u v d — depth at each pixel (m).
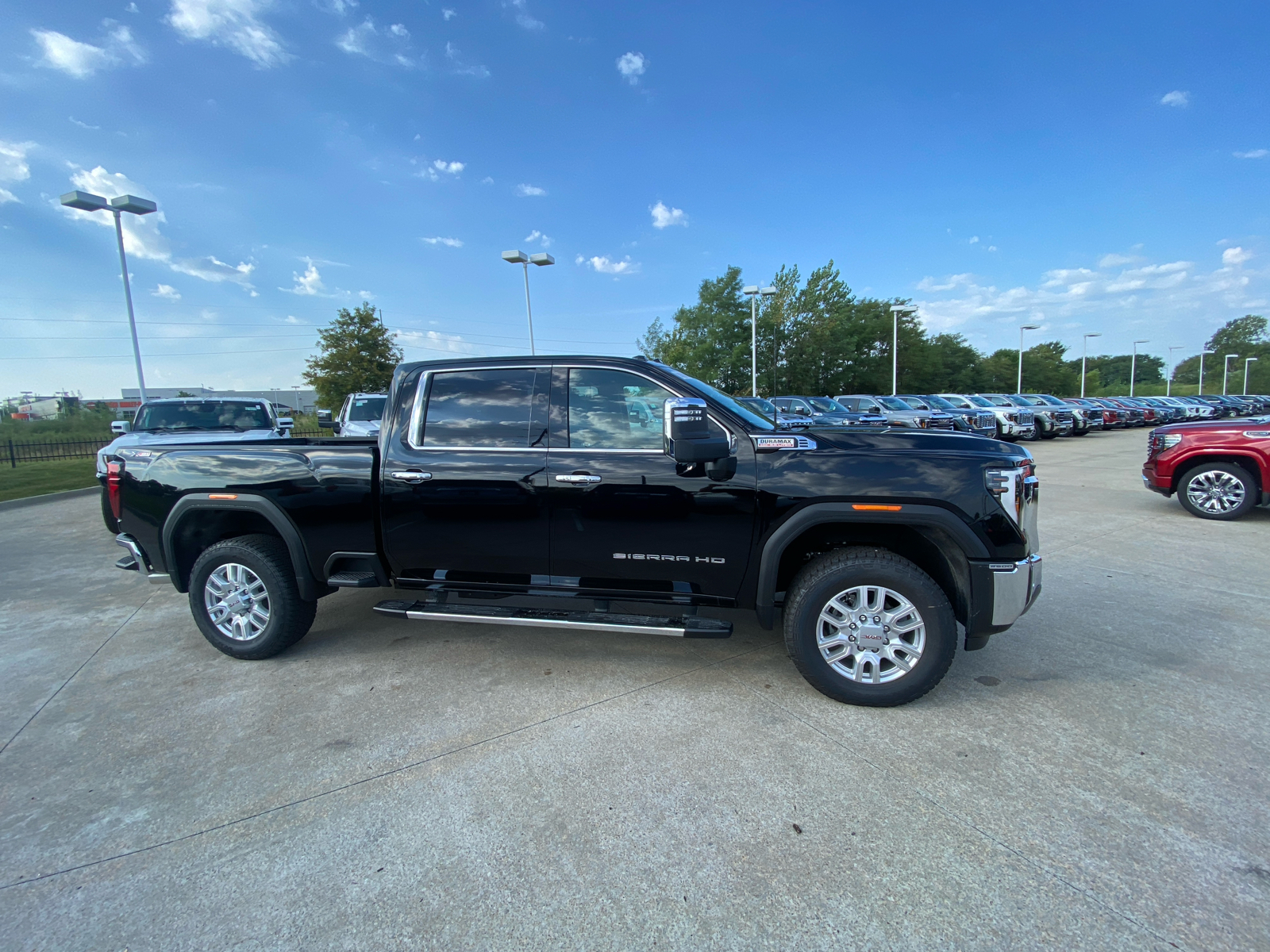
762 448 3.23
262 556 3.78
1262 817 2.31
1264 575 5.34
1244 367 86.50
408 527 3.64
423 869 2.14
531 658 3.87
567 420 3.51
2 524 9.02
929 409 21.25
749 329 42.09
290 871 2.14
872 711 3.15
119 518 4.05
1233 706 3.13
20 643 4.27
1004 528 3.02
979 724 3.01
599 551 3.43
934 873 2.07
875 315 54.97
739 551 3.26
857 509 3.08
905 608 3.08
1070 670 3.57
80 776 2.70
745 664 3.74
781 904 1.96
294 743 2.94
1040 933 1.83
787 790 2.52
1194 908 1.91
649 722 3.08
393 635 4.29
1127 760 2.69
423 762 2.76
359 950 1.83
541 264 23.17
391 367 27.92
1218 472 7.57
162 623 4.66
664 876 2.09
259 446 3.95
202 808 2.48
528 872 2.12
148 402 9.55
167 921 1.94
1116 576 5.34
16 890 2.07
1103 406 27.20
